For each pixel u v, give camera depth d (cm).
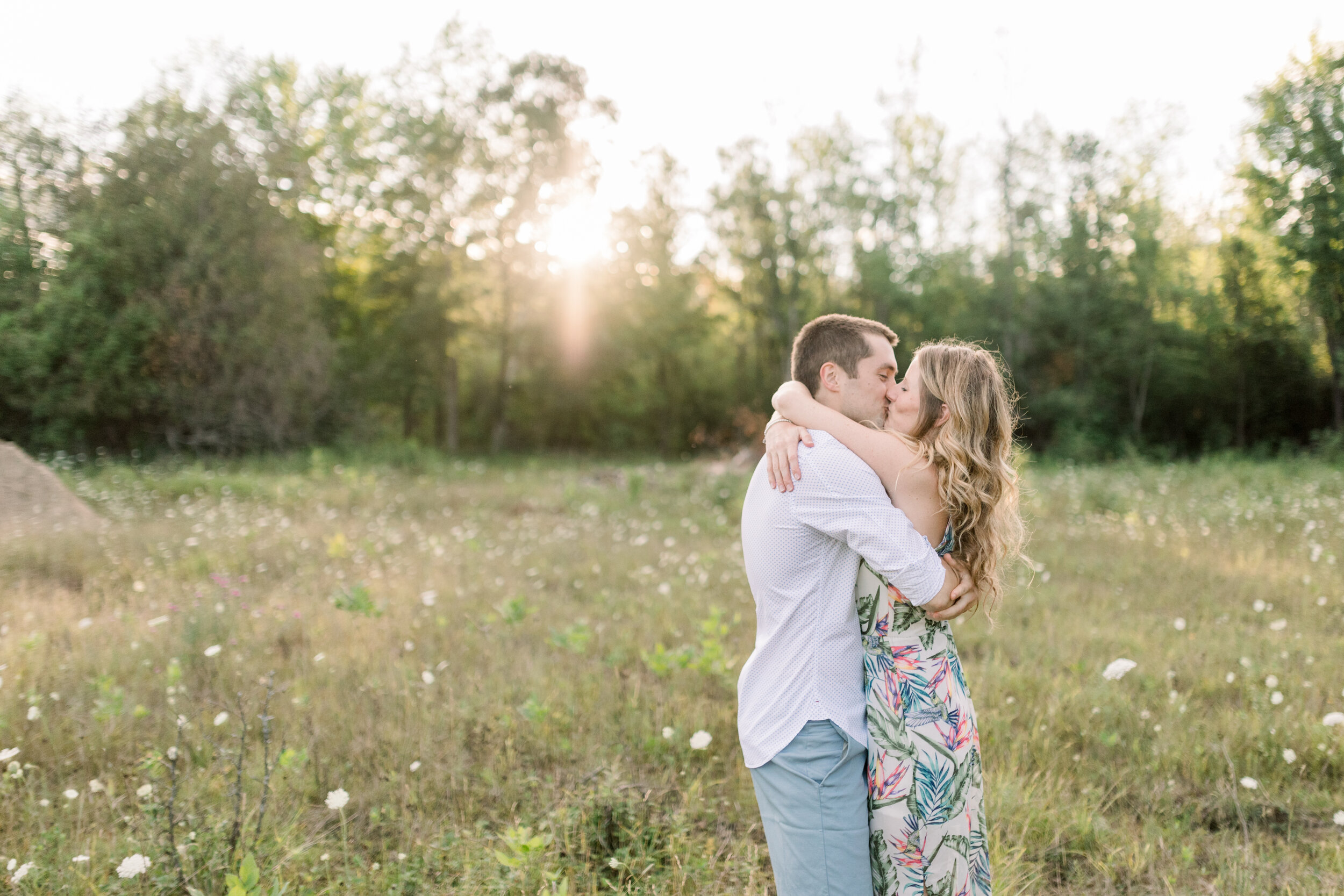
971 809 181
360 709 381
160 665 436
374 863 258
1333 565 666
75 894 238
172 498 1158
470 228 2881
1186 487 1297
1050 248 2852
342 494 1156
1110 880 262
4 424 1894
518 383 3212
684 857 270
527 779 315
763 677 181
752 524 186
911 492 180
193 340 1891
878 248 2973
